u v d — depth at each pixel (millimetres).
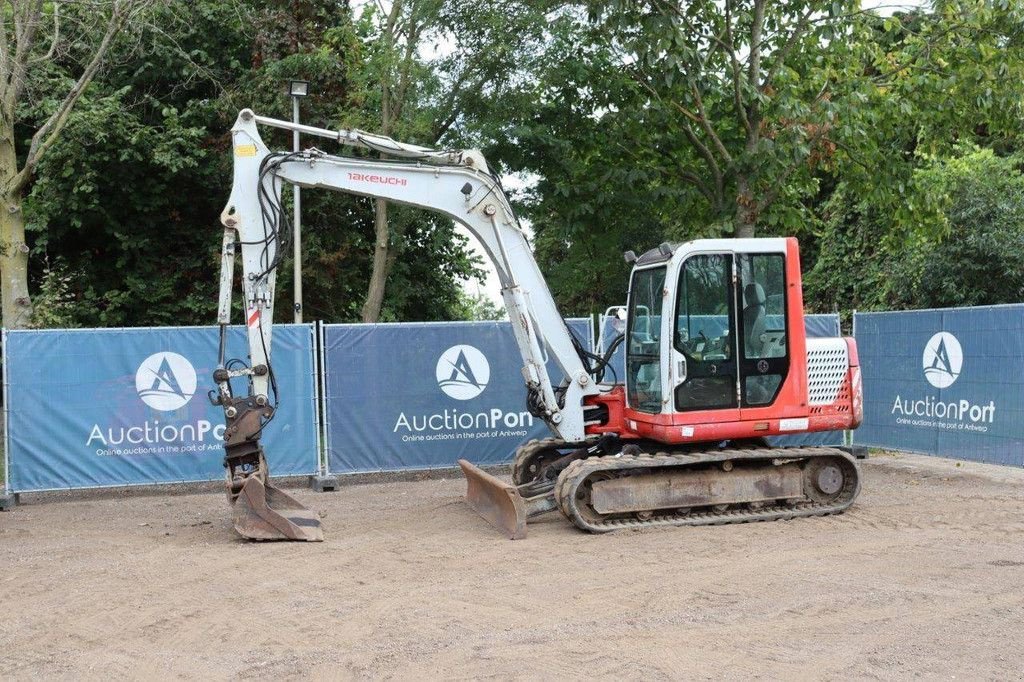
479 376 12266
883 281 20578
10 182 14383
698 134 16297
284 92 16938
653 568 7371
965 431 12172
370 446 11891
